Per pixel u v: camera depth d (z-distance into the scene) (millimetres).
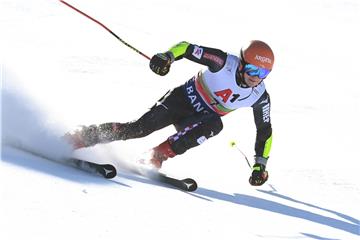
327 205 16953
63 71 27203
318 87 34406
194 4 53125
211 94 16984
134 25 40312
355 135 26047
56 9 39875
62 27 35781
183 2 52906
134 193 14234
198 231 12586
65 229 10930
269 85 33031
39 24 35438
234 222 13836
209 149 21031
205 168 18812
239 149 20328
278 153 21656
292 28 51125
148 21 42562
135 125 16672
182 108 17172
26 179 12961
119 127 16562
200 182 17172
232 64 16609
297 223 14883
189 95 17172
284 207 16156
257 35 45844
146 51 34312
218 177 18094
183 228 12547
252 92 16906
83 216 11781
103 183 14461
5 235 10133
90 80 26750
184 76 31703
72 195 12797
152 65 15633
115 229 11531
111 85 26797
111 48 33531
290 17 55781
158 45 36156
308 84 34688
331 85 35344
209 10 51938
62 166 15055
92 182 14234
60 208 11852
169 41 37781
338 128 26781
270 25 50688
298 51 43406
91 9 42312
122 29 38375
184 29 42375
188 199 14938
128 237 11305
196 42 39312
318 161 21422
